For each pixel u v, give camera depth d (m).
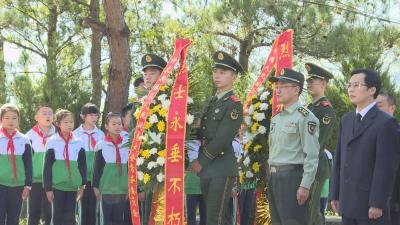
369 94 5.07
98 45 16.23
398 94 11.61
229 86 6.21
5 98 13.89
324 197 8.28
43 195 8.09
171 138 5.93
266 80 7.00
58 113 7.73
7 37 17.59
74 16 17.20
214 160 6.10
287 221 5.65
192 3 15.70
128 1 17.00
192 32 14.64
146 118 6.23
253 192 7.85
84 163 7.78
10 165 7.14
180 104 5.99
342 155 5.18
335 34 13.11
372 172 4.98
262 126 6.72
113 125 7.57
